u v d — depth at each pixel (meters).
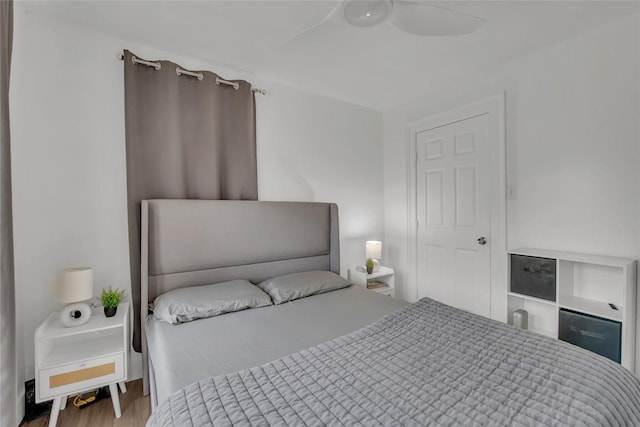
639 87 1.88
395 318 1.65
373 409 0.91
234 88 2.52
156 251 2.06
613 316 1.82
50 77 1.86
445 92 2.97
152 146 2.14
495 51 2.30
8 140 1.27
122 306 1.93
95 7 1.74
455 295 2.93
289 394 0.99
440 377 1.08
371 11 1.61
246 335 1.55
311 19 1.76
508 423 0.84
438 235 3.08
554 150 2.25
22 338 1.73
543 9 1.81
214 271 2.29
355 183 3.37
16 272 1.66
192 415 0.89
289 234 2.67
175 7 1.72
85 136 1.96
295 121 2.92
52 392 1.55
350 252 3.33
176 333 1.57
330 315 1.84
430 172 3.14
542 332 2.34
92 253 1.98
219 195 2.43
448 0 1.70
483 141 2.68
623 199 1.96
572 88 2.15
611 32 1.97
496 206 2.60
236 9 1.71
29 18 1.79
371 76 2.69
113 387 1.71
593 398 0.93
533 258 2.20
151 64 2.11
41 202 1.83
